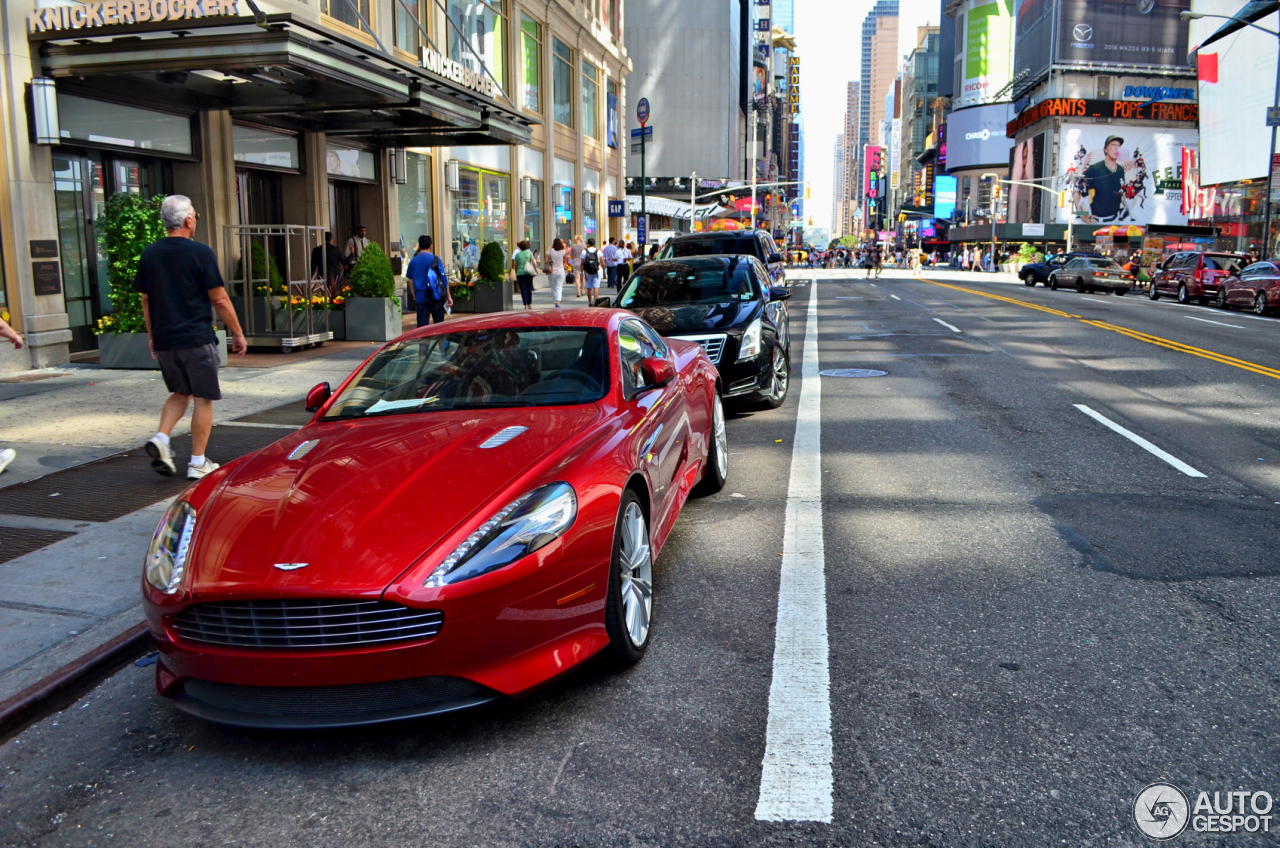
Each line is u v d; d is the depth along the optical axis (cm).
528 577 324
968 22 12438
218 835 282
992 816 278
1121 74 8812
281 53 1116
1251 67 4747
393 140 1936
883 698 352
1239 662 378
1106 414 936
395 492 348
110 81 1241
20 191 1134
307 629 311
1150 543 530
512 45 2728
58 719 362
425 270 1414
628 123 9062
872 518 589
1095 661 381
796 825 276
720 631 419
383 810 291
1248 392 1069
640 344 535
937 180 12988
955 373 1238
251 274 1414
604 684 370
